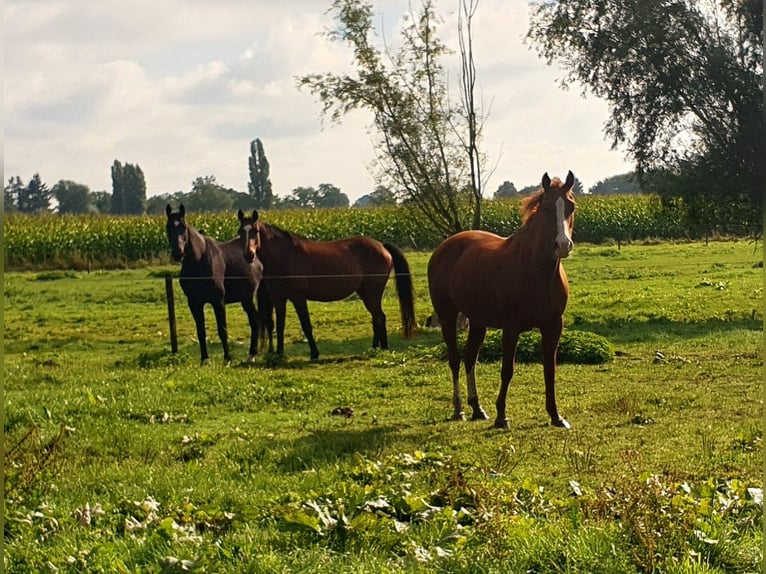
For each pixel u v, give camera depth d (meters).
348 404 12.81
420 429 10.97
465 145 21.80
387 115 21.61
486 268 11.23
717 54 21.94
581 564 5.77
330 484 8.10
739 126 22.25
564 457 9.17
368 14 21.39
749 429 10.11
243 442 10.23
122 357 18.27
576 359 15.77
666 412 11.44
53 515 7.44
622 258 36.38
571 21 23.38
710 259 35.09
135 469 9.06
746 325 19.94
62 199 98.56
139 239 39.41
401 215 23.17
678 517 6.29
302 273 18.31
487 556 5.96
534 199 11.02
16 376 14.96
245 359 18.25
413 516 7.00
